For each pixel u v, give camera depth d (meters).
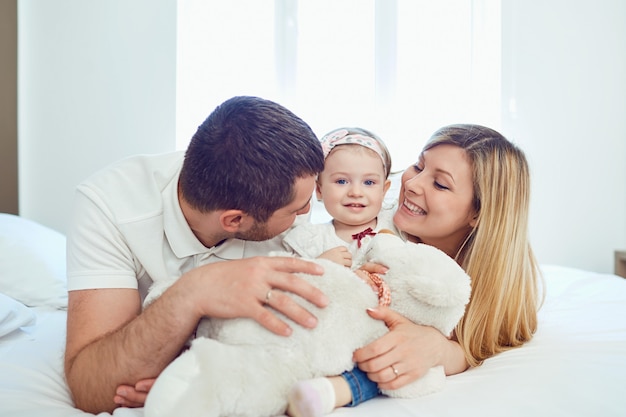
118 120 2.23
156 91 2.26
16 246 1.51
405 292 0.83
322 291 0.76
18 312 1.15
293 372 0.69
